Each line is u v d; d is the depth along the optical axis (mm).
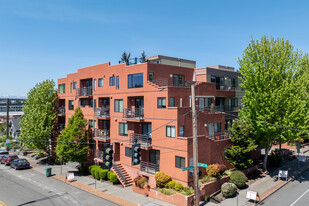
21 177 31625
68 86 41219
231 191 22484
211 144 26234
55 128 42094
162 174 23922
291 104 25453
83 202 22609
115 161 31078
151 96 26766
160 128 25609
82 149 31656
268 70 26375
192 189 21891
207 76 34219
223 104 36469
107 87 32750
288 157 36438
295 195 23031
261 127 26172
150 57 34594
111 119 31922
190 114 25688
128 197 23406
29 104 40469
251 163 27562
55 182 29188
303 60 36531
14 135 62625
